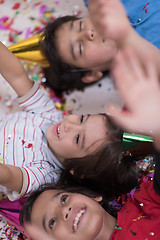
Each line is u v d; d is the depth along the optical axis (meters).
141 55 0.81
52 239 1.05
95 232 1.04
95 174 1.25
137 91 0.54
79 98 1.63
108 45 1.26
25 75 1.31
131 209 1.12
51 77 1.58
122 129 1.13
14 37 1.67
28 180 1.17
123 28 0.72
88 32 1.27
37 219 1.08
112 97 1.61
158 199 1.06
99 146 1.18
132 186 1.28
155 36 1.36
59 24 1.37
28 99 1.34
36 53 1.49
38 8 1.72
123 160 1.24
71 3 1.72
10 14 1.71
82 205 1.06
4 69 1.27
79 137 1.18
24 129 1.32
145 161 1.35
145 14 1.38
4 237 1.29
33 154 1.29
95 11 0.71
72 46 1.32
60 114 1.43
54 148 1.24
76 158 1.22
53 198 1.10
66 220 1.03
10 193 1.17
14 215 1.29
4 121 1.39
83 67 1.39
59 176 1.32
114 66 0.57
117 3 0.71
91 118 1.19
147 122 0.54
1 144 1.29
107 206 1.20
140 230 1.02
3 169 1.08
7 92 1.58
